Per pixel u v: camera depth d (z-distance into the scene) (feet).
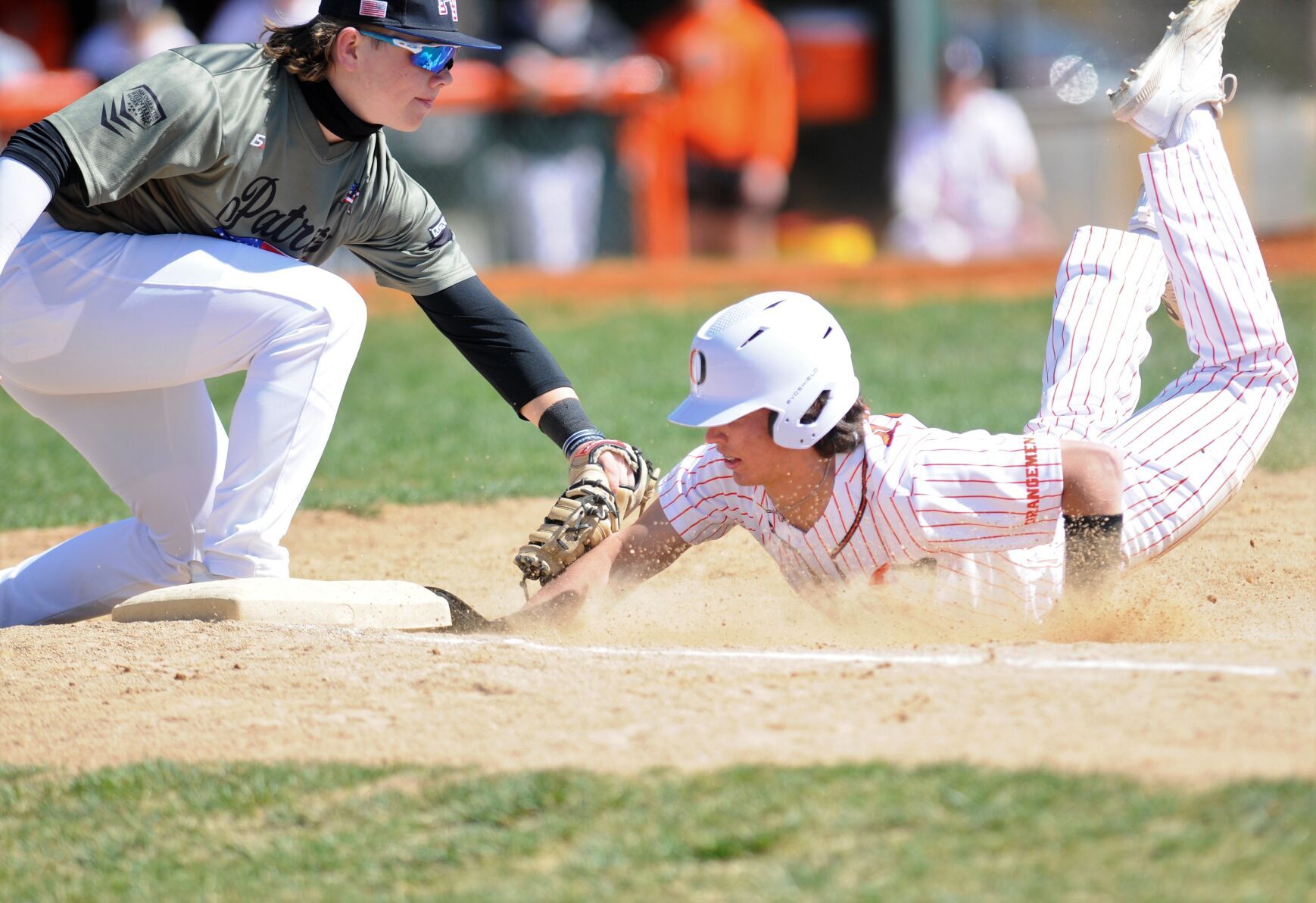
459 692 42.27
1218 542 66.80
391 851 33.63
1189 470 51.42
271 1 154.71
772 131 185.57
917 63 207.82
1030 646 43.65
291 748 39.14
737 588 60.85
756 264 182.80
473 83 165.68
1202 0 56.90
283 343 50.52
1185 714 36.52
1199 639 49.52
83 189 47.47
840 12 209.97
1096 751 34.60
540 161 170.81
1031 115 201.67
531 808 34.65
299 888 32.48
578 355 132.98
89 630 50.11
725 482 49.14
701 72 179.42
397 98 49.42
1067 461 45.80
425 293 56.18
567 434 55.06
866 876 30.25
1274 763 33.37
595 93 171.94
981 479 45.47
